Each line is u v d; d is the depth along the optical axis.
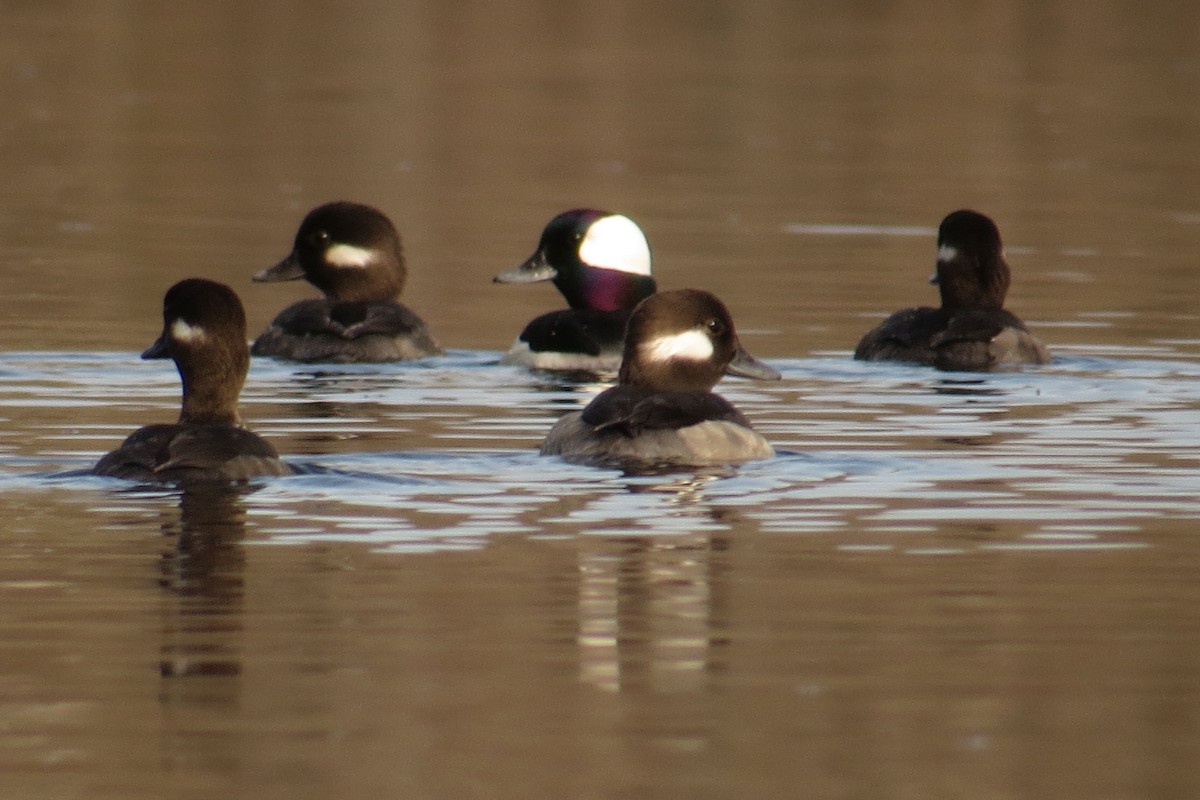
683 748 9.05
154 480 13.72
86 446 15.29
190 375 14.63
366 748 8.99
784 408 17.42
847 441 15.84
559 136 38.44
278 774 8.69
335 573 11.66
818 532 12.81
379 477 14.10
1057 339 21.34
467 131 38.84
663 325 16.09
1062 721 9.43
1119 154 36.91
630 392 15.15
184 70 45.88
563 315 20.48
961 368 19.59
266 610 10.95
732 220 30.20
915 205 31.70
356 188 32.69
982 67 48.09
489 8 57.50
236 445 13.91
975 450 15.48
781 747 9.07
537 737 9.16
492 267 26.75
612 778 8.69
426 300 24.47
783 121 40.38
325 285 22.27
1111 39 53.16
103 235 28.20
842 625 10.84
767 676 10.00
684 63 48.25
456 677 9.92
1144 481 14.39
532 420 16.91
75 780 8.62
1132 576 11.84
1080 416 17.00
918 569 11.96
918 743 9.16
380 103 41.88
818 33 53.81
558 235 22.16
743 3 60.00
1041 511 13.44
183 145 36.69
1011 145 37.91
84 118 39.38
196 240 27.86
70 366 19.14
